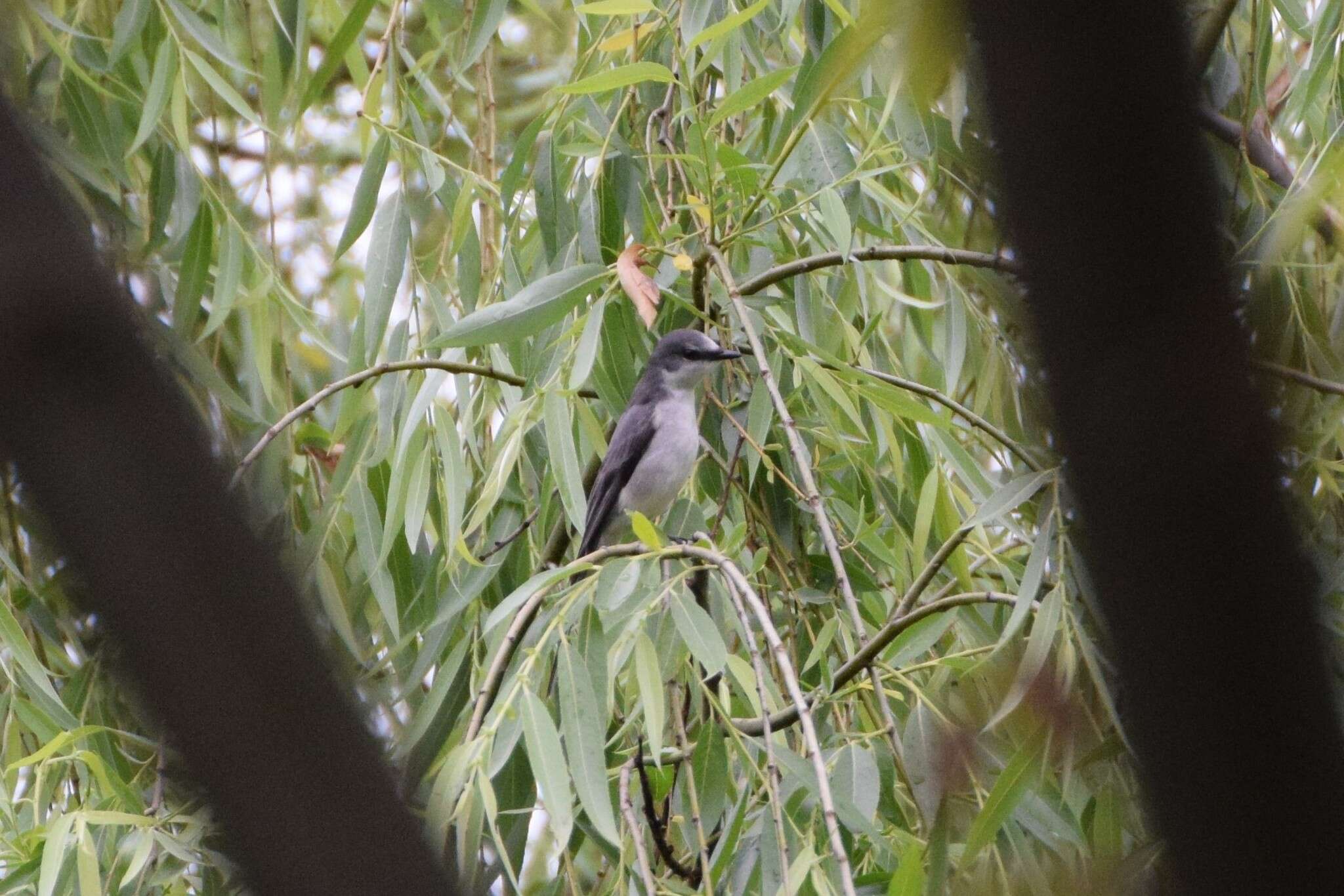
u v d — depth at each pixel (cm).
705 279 902
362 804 351
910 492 920
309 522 937
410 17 1320
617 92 952
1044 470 745
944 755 728
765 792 736
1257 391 409
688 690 825
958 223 959
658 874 726
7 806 717
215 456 383
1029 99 379
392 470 825
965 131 851
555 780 605
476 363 934
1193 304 402
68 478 359
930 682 801
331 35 1053
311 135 1326
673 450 931
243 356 955
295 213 1241
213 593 357
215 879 752
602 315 840
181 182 919
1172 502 398
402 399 872
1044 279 401
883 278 1027
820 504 739
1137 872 634
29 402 362
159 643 351
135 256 930
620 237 927
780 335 888
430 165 904
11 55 885
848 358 922
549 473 841
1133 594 404
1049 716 676
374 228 882
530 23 1383
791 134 869
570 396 809
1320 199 670
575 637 685
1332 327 860
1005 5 372
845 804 670
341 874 341
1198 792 391
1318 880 377
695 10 838
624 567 639
